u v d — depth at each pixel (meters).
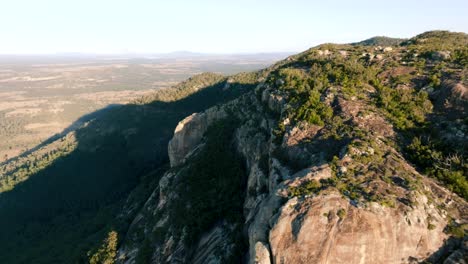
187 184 48.09
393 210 21.08
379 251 19.95
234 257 27.70
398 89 37.03
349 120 32.03
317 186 23.20
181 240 38.44
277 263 20.36
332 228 20.44
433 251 20.33
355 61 46.06
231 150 49.84
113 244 49.50
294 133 32.34
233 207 37.69
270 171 31.67
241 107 57.59
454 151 28.03
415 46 53.56
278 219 21.36
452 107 32.59
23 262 65.31
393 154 27.38
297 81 42.44
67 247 65.38
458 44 56.50
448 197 23.58
